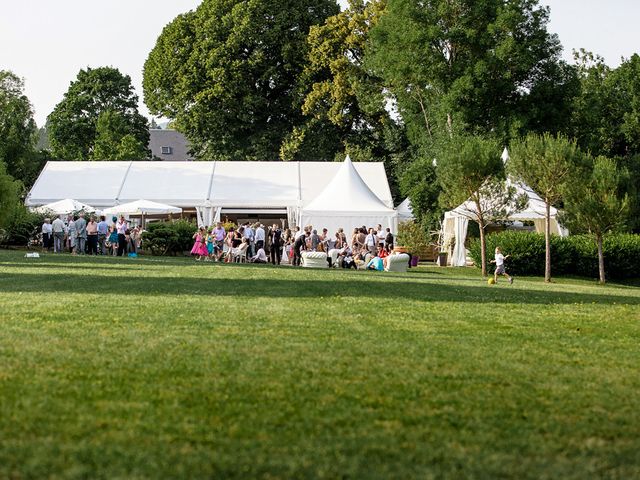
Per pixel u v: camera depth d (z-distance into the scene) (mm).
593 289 22219
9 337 8141
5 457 4215
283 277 19062
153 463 4191
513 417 5426
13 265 22359
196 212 44938
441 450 4594
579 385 6605
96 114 69375
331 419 5191
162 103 58875
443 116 46750
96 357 7094
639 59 58281
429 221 45000
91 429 4785
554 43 45469
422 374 6781
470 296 15203
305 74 56594
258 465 4219
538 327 10570
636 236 34188
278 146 57656
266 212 44438
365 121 59062
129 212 38281
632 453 4699
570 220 31203
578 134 47906
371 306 12461
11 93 61344
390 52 46656
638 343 9445
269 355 7465
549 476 4219
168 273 19672
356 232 33656
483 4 44812
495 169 31188
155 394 5730
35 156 62000
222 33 56438
